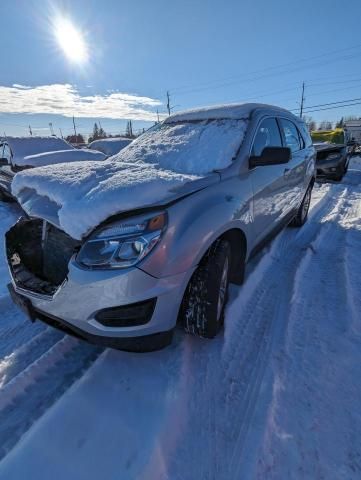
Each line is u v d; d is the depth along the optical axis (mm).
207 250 2014
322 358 2029
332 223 4875
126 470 1405
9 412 1777
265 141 2994
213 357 2078
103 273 1646
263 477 1372
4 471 1415
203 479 1377
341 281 2967
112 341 1751
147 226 1703
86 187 1927
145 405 1717
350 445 1497
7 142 7422
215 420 1649
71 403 1740
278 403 1720
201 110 3184
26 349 2293
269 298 2770
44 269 2041
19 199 2240
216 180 2215
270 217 3088
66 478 1383
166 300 1771
